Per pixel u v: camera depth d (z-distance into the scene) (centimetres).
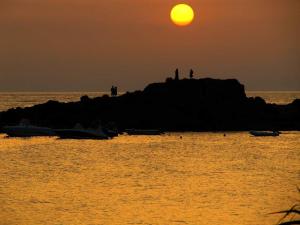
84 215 19725
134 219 19225
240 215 19850
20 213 19912
